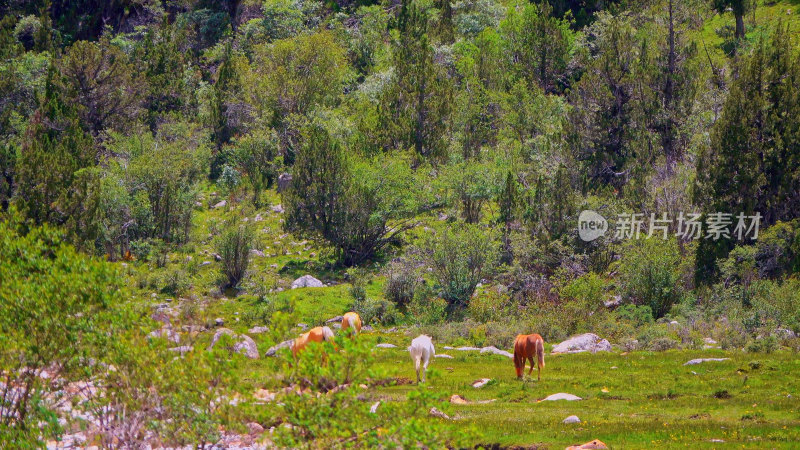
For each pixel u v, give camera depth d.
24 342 14.48
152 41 88.81
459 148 66.38
